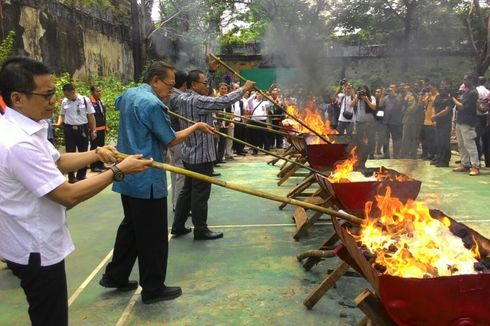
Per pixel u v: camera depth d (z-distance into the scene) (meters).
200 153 4.97
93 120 9.12
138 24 18.31
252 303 3.61
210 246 4.95
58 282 2.20
